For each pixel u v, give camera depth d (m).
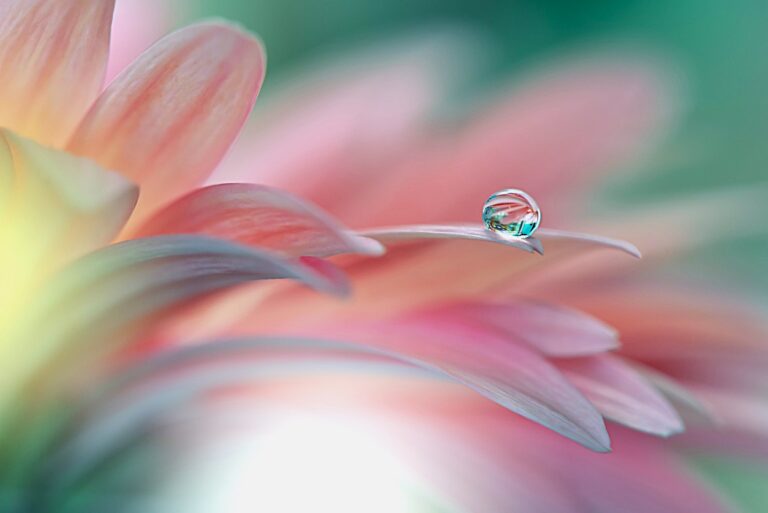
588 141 0.17
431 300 0.15
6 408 0.15
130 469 0.15
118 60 0.19
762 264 0.19
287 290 0.15
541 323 0.15
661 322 0.16
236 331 0.15
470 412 0.16
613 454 0.16
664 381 0.15
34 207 0.13
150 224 0.14
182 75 0.14
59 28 0.14
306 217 0.13
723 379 0.16
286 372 0.15
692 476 0.16
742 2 0.28
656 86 0.18
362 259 0.15
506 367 0.14
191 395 0.15
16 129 0.14
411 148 0.17
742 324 0.16
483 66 0.23
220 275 0.14
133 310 0.14
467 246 0.15
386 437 0.16
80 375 0.15
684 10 0.28
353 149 0.17
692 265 0.18
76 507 0.15
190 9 0.23
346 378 0.16
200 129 0.14
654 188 0.22
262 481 0.16
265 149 0.17
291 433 0.16
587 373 0.15
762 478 0.18
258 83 0.14
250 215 0.14
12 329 0.14
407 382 0.16
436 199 0.16
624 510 0.15
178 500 0.15
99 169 0.13
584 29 0.28
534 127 0.17
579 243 0.15
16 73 0.14
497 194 0.15
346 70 0.19
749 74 0.27
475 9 0.27
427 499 0.15
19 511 0.15
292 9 0.26
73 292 0.14
